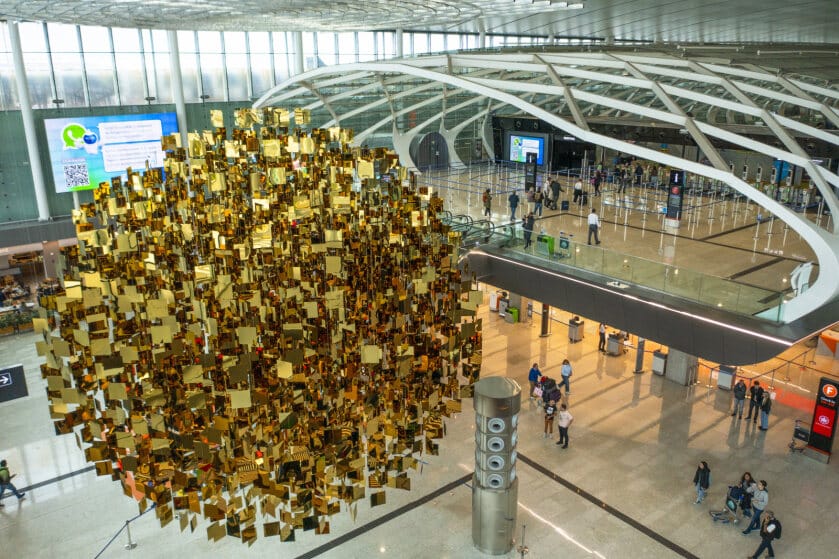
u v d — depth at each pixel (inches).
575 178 1296.8
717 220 968.9
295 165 218.7
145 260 171.5
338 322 173.9
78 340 163.8
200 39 1242.6
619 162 1306.6
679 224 922.7
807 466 599.8
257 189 182.1
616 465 602.2
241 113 200.2
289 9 563.2
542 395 696.4
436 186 1225.4
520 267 739.4
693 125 557.9
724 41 1614.2
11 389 684.7
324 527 183.3
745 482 513.0
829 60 936.3
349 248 192.1
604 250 674.2
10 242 1056.8
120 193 185.2
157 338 154.7
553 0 555.8
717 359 583.5
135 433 163.0
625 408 711.1
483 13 628.1
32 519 529.3
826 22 1035.9
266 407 163.9
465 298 225.3
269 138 196.9
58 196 1124.5
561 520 524.4
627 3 848.9
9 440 652.1
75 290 170.1
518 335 927.7
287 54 1362.0
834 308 581.6
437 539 501.0
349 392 182.7
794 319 542.6
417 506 540.7
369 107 1111.6
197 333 162.1
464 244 772.6
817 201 991.6
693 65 749.3
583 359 843.4
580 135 556.1
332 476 180.2
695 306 598.5
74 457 621.0
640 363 797.2
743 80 855.7
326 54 1429.6
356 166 208.1
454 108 1243.8
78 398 173.2
